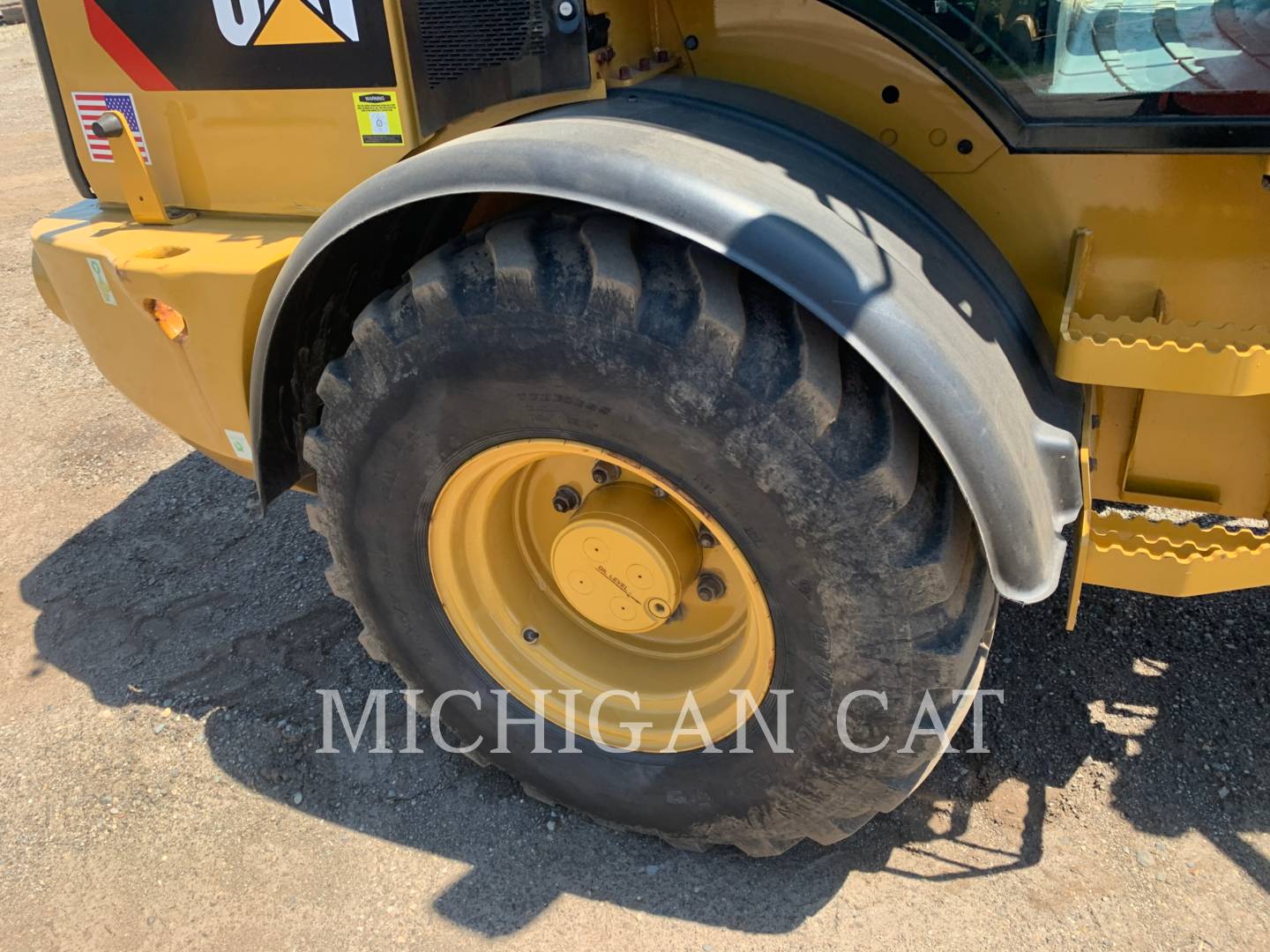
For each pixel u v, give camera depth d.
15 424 3.86
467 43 1.73
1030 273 1.74
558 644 2.08
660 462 1.57
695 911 1.96
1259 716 2.31
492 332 1.56
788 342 1.44
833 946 1.88
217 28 2.01
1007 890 1.96
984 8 1.52
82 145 2.36
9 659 2.70
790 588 1.58
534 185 1.43
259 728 2.43
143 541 3.15
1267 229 1.57
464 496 1.87
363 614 2.10
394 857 2.11
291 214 2.15
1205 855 2.01
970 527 1.56
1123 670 2.46
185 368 2.13
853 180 1.60
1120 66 1.60
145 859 2.12
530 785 2.14
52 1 2.18
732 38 1.77
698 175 1.40
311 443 1.87
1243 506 1.90
